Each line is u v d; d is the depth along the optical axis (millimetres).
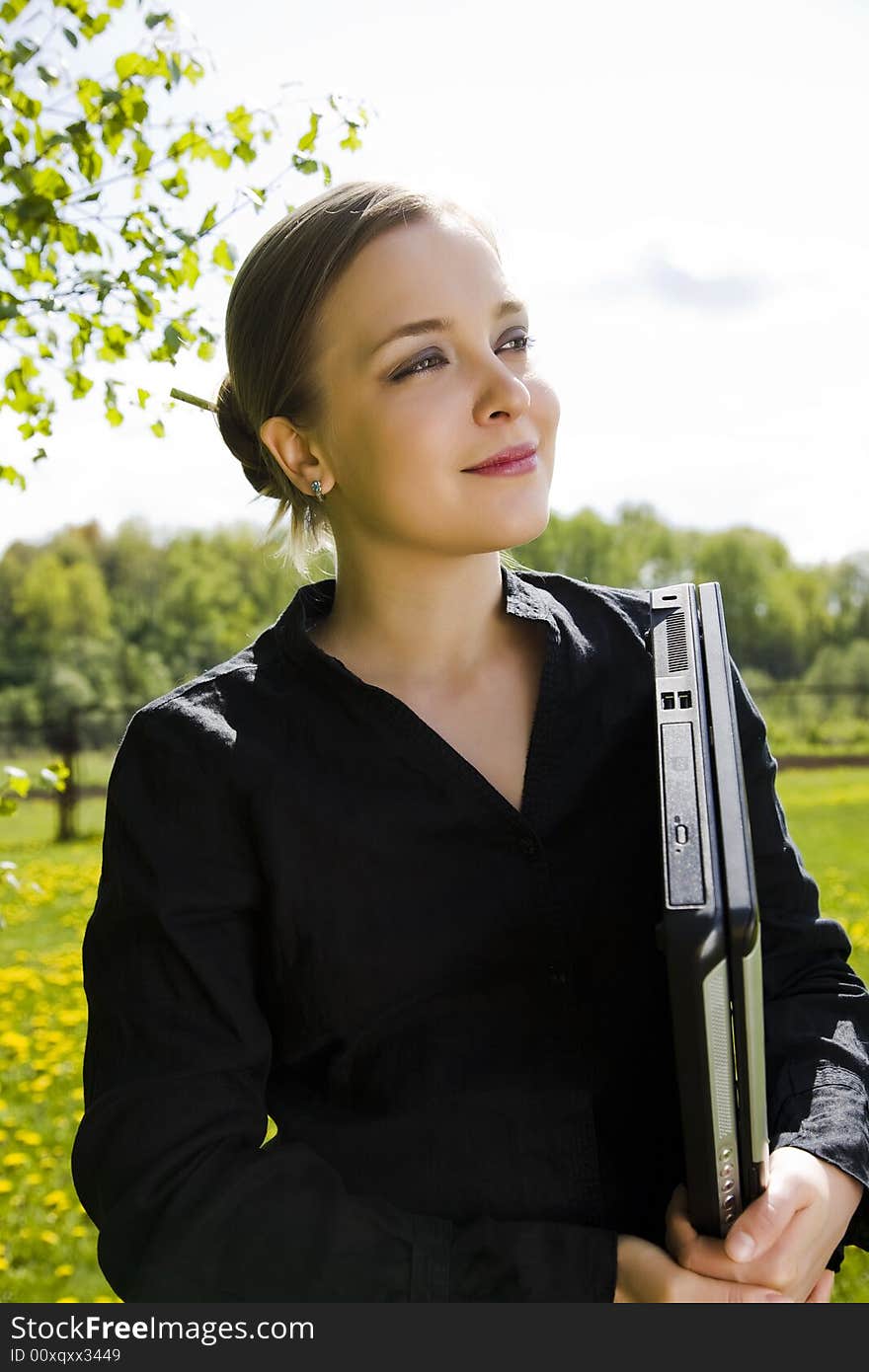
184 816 1188
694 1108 896
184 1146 1081
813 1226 1033
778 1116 1148
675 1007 866
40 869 10133
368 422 1169
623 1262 1035
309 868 1155
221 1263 1044
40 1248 3293
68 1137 4098
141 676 27781
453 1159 1117
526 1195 1112
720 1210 979
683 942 858
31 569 28250
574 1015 1152
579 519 34000
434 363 1163
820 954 1291
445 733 1217
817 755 18391
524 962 1151
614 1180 1150
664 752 1007
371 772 1165
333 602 1368
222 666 1281
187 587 28984
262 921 1195
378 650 1255
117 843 1220
